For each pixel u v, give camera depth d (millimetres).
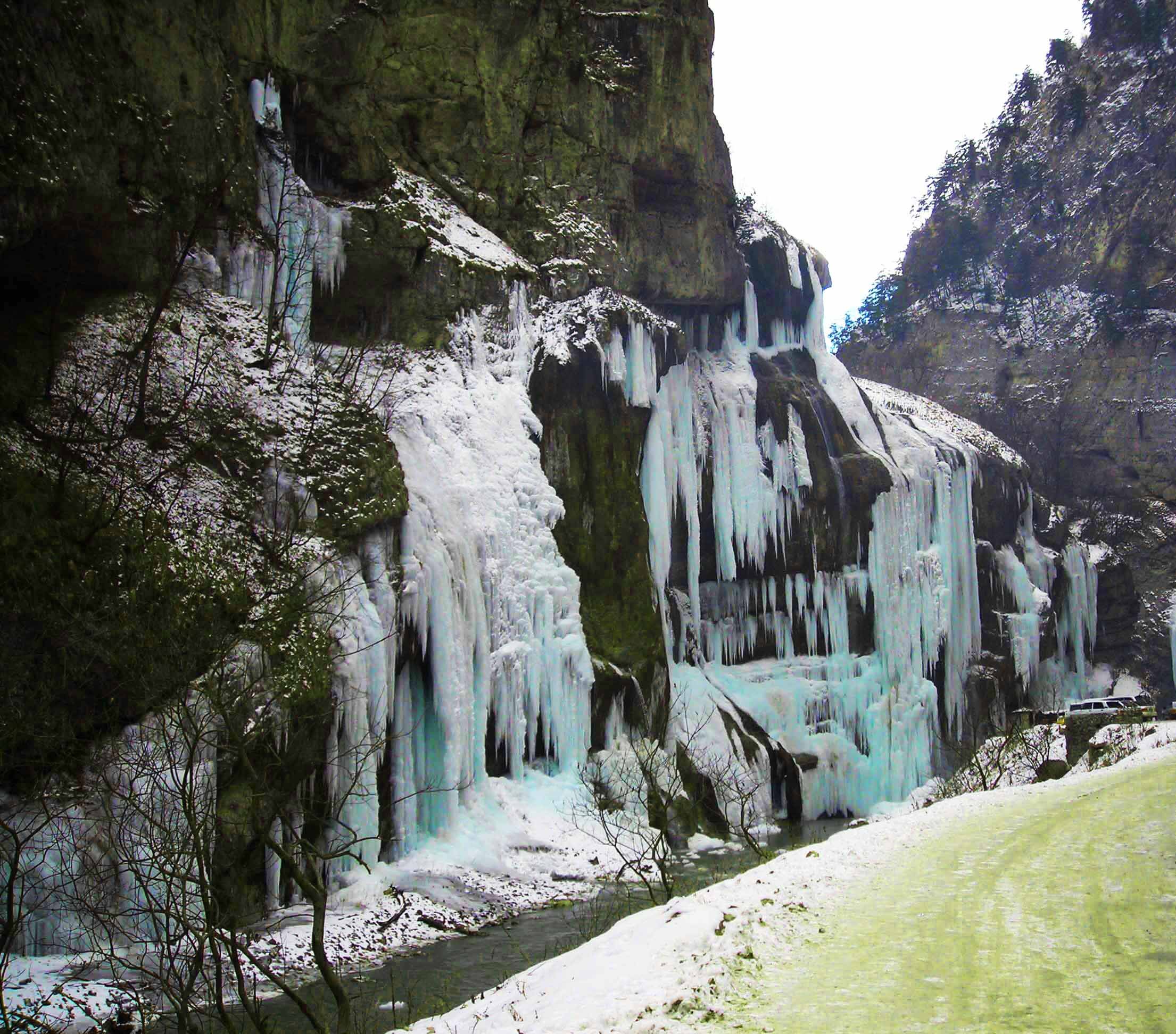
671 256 43312
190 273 28484
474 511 30969
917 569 49781
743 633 45188
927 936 11906
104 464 22188
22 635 18938
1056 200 97875
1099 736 38719
